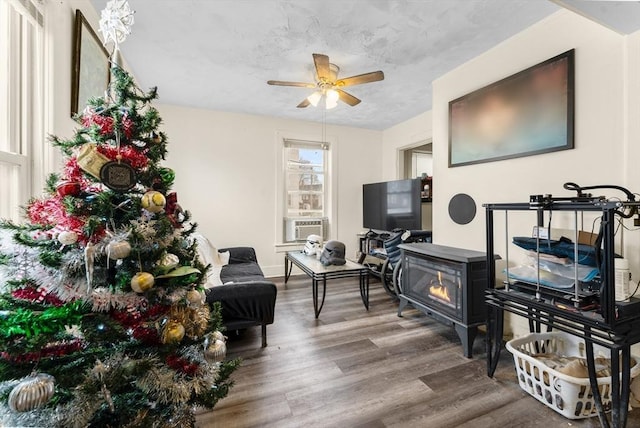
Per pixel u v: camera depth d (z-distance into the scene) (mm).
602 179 1842
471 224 2709
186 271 1011
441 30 2273
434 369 1956
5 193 1234
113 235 922
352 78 2531
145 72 3002
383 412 1545
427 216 4680
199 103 3930
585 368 1560
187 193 4105
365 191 5023
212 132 4211
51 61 1430
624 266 1375
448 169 2955
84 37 1743
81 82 1718
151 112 1101
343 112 4285
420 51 2576
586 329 1352
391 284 3793
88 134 1017
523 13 2074
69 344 916
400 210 4262
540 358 1771
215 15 2096
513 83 2324
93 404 860
